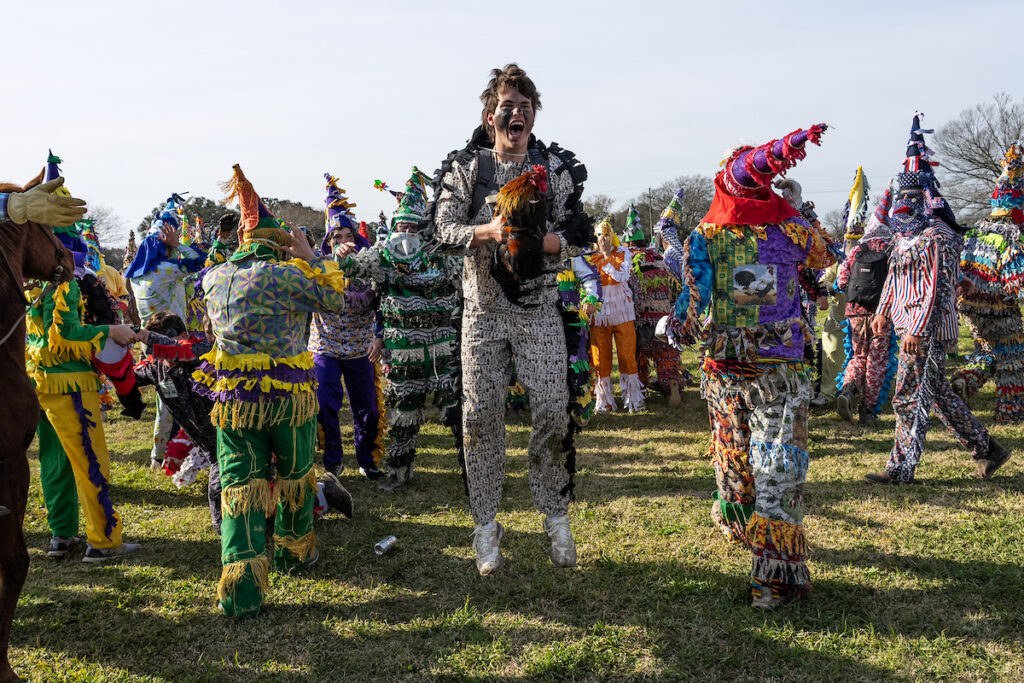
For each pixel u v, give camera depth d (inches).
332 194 243.3
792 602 137.9
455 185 144.1
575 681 118.3
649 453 255.4
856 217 311.1
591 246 149.6
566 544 149.7
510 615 139.2
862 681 114.9
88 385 167.6
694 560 159.0
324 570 163.0
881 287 270.4
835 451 243.3
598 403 322.7
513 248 134.0
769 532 136.9
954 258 196.4
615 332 322.7
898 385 203.3
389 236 220.8
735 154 145.0
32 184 128.4
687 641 127.6
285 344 146.2
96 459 168.7
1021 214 258.1
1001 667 115.8
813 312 188.1
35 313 163.0
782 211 146.6
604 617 137.2
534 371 145.9
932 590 141.0
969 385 263.1
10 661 126.8
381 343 222.2
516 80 142.3
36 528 196.4
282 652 129.1
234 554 140.5
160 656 128.6
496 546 151.2
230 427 141.6
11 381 119.3
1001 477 204.7
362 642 131.9
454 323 151.6
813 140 129.0
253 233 149.1
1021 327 258.1
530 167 145.7
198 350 185.2
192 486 230.8
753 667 120.1
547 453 149.6
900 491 198.1
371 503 210.1
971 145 1683.1
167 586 155.6
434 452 269.3
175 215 286.4
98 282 176.1
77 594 151.9
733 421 152.3
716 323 145.5
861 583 145.1
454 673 121.0
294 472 151.7
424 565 163.8
